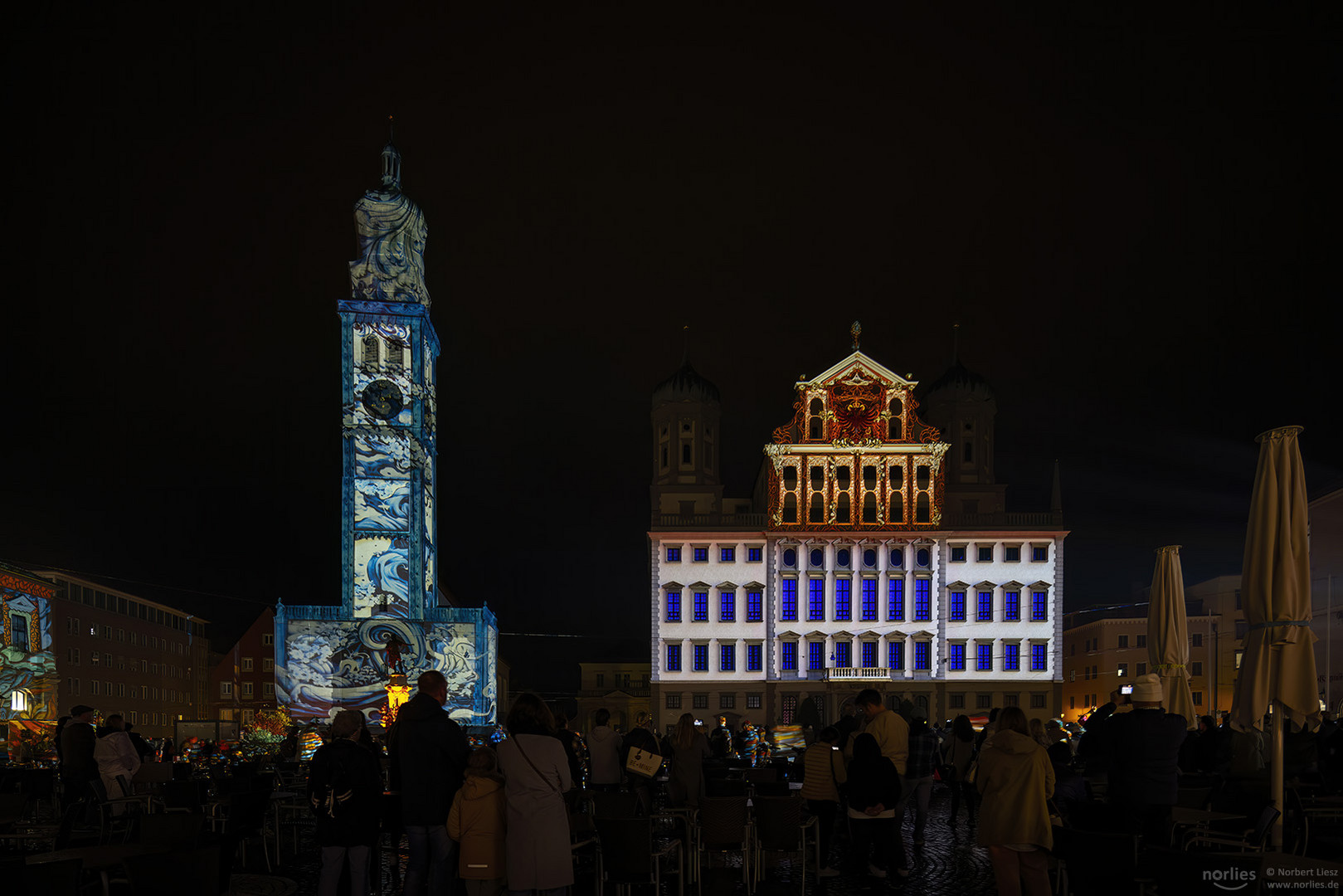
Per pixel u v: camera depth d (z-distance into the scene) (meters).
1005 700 84.00
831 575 85.44
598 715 19.66
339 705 60.16
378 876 15.27
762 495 99.06
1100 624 102.81
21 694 55.81
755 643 85.12
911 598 85.12
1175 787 12.77
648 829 13.47
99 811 20.53
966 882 17.36
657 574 85.88
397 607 61.38
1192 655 94.50
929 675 84.19
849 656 84.75
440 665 60.97
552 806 11.29
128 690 87.75
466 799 11.57
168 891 10.29
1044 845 11.60
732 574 85.81
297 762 27.12
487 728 53.19
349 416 62.84
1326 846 18.41
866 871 18.45
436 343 66.88
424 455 63.09
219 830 19.52
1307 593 16.56
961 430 95.06
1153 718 12.73
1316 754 23.86
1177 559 28.02
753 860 18.28
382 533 61.94
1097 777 18.91
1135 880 10.53
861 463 86.44
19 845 18.30
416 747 12.74
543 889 11.12
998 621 84.81
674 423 93.56
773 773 21.64
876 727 16.72
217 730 45.97
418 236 65.44
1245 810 15.65
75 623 77.62
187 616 102.88
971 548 85.56
